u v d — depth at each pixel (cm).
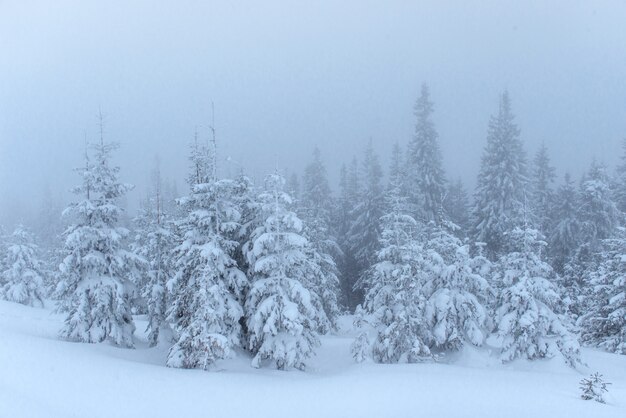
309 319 2303
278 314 2192
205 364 2014
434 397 1569
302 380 1972
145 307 2667
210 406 1406
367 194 4969
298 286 2247
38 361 1556
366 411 1403
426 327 2553
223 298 2245
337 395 1620
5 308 3725
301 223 2300
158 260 2834
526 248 2552
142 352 2444
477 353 2502
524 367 2394
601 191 4569
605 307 2941
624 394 1692
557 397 1580
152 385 1577
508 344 2466
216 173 2338
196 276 2216
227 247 2336
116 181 2598
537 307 2452
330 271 3822
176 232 2547
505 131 4725
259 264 2203
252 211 2478
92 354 1998
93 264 2462
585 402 1509
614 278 2995
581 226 4503
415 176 4828
